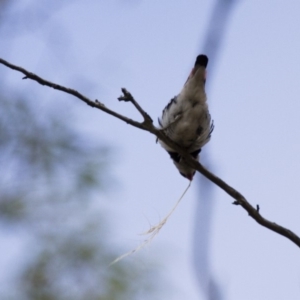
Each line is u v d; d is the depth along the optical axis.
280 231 9.80
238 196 9.85
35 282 10.48
